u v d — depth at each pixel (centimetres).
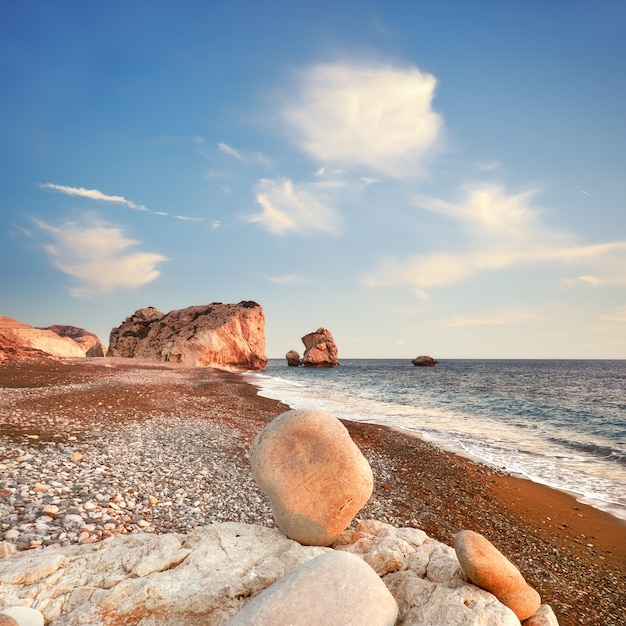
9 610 392
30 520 656
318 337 10206
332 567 381
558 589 734
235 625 337
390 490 1131
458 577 459
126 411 1650
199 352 6431
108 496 781
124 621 402
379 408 2764
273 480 556
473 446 1700
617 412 2711
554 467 1423
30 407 1491
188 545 532
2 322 4812
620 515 1042
